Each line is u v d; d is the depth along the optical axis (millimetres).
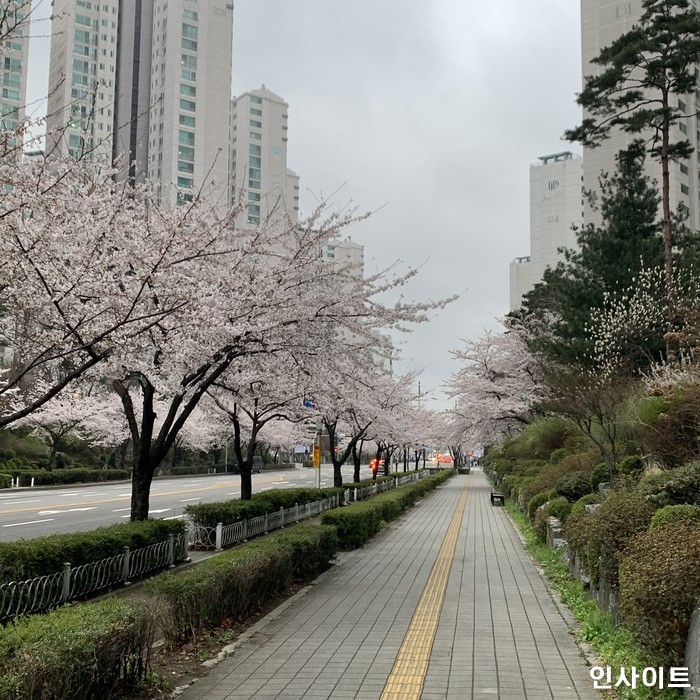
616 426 13219
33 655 3854
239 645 6438
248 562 7566
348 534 13281
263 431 44594
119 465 48438
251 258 11211
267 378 13758
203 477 50906
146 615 5176
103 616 4715
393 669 5645
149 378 10305
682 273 17203
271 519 15750
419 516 20422
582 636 6492
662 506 7156
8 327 8789
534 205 86812
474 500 27312
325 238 11523
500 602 8297
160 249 8656
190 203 10039
